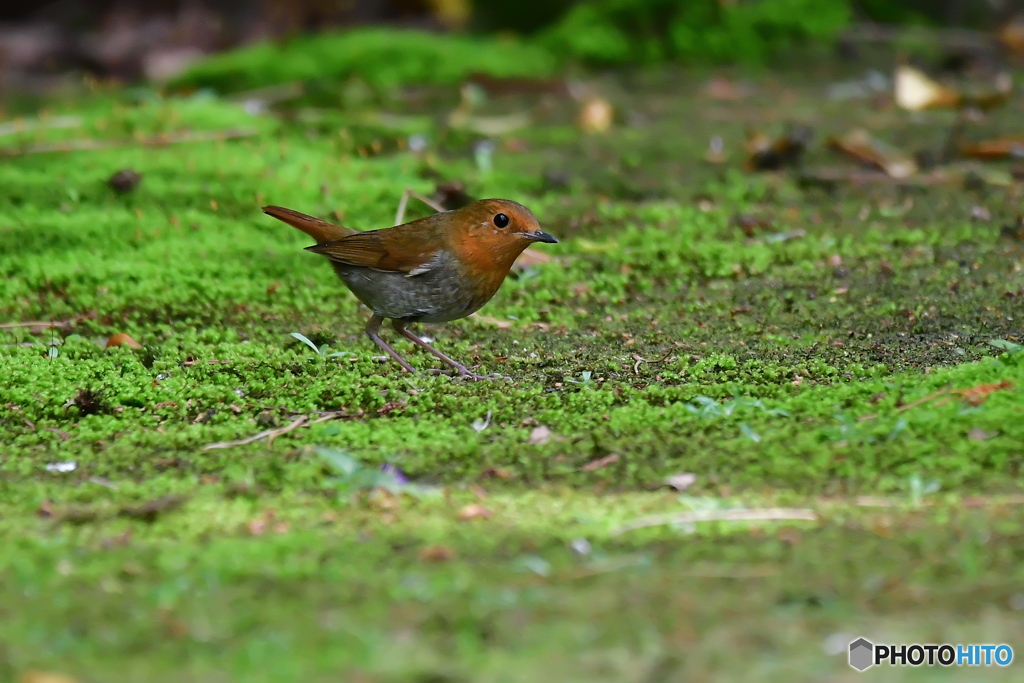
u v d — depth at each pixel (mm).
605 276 12484
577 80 19750
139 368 10188
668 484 7645
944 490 7383
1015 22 22078
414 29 24266
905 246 12875
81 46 24656
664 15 21062
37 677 5379
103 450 8609
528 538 6848
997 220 13406
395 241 10398
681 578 6312
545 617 5938
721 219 13922
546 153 16344
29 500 7637
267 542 6840
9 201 13891
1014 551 6496
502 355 10703
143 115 16953
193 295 12023
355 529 7059
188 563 6594
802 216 13984
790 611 5961
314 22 25375
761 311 11539
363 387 9727
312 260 12828
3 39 25156
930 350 10234
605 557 6578
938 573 6285
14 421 9172
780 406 8836
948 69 20125
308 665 5535
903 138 16469
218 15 25734
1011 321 10781
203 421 9195
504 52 20406
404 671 5484
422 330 11438
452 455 8266
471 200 14422
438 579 6336
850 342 10562
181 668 5535
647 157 16109
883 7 21828
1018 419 8164
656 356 10469
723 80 19891
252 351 10641
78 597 6227
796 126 17125
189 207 13961
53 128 16672
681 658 5566
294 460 8242
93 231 13133
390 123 17391
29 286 12086
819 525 6910
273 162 15125
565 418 8945
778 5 21250
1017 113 17203
